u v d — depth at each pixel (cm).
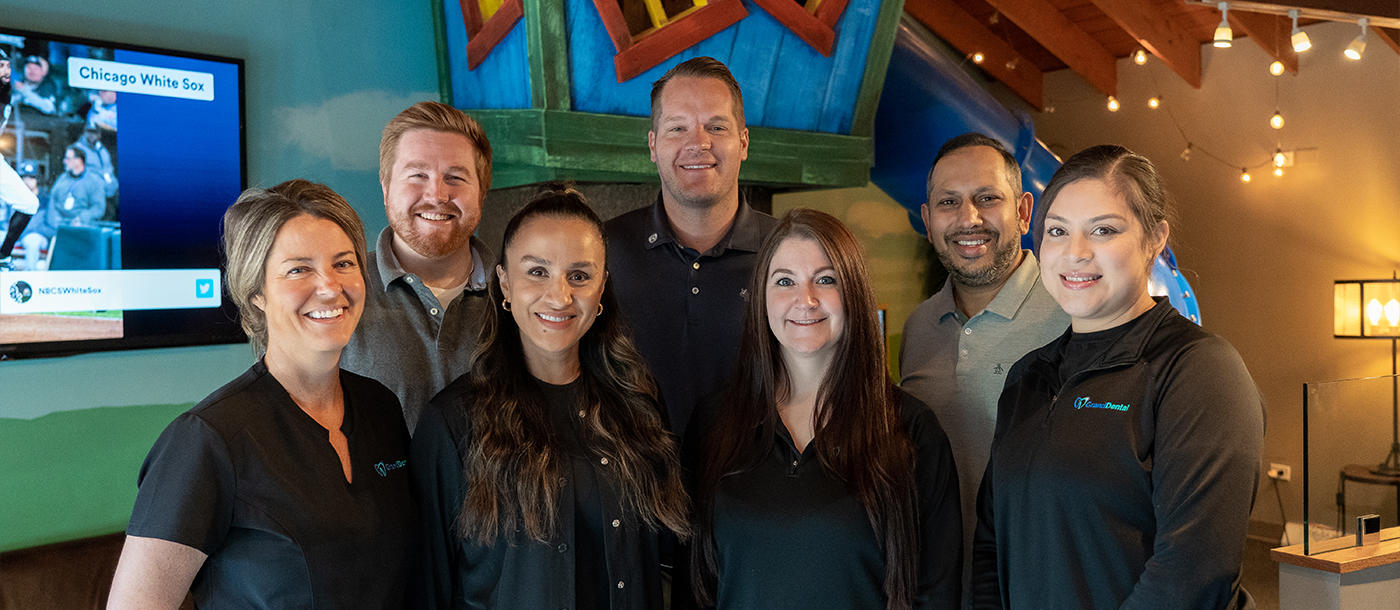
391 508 149
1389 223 519
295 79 298
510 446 150
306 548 136
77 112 257
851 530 157
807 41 298
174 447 133
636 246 228
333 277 142
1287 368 566
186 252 279
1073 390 154
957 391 208
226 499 133
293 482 138
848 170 322
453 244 201
